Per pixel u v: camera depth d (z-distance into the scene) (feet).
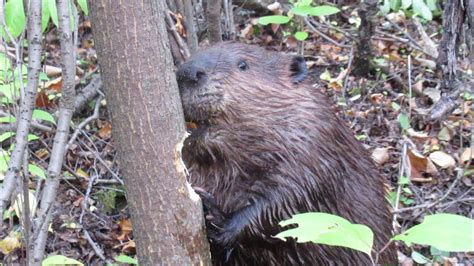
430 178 16.57
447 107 17.92
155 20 7.59
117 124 7.70
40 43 8.60
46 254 13.85
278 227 10.42
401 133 17.83
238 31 21.99
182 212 7.99
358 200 11.18
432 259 14.60
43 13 11.26
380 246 11.43
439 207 15.46
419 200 15.80
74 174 15.79
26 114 8.64
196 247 8.21
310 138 10.59
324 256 10.77
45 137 16.75
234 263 10.89
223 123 10.36
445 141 17.71
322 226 6.61
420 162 16.63
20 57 9.24
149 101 7.62
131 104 7.59
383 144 17.54
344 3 23.82
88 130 17.49
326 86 19.56
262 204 10.41
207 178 10.73
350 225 6.64
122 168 7.87
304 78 11.00
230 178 10.59
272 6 22.11
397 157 17.16
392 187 16.20
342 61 20.93
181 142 7.91
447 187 16.40
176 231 7.98
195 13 16.83
